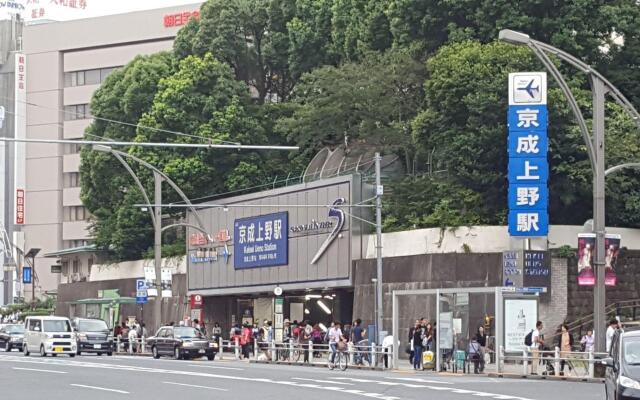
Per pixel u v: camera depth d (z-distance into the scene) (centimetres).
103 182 8612
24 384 3662
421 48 6144
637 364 2389
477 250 5334
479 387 3472
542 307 5106
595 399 2969
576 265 5206
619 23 5612
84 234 12344
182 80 7831
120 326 7494
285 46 8125
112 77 8694
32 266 11625
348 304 6519
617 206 5559
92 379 3894
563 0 5575
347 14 7219
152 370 4459
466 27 5903
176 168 7712
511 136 5019
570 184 5378
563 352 4134
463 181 5659
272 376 4066
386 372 4591
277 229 6738
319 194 6362
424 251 5544
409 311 5394
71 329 6219
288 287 6600
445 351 4597
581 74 5622
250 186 7725
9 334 7300
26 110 12712
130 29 12244
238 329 6306
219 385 3556
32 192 12662
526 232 4991
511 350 4350
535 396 3069
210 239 6381
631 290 5350
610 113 5584
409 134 6338
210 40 8206
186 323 6788
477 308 4550
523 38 3281
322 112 6525
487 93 5316
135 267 8381
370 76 6303
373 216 6097
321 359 5634
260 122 7950
